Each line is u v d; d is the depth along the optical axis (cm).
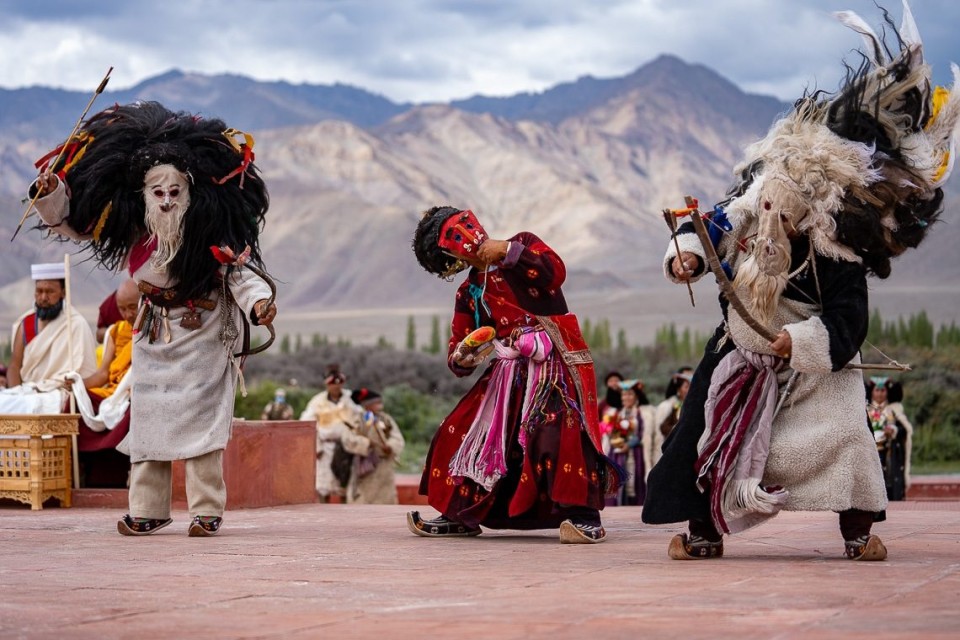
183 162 732
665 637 371
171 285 751
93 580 521
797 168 561
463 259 722
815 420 564
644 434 1549
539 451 700
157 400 750
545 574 531
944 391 4316
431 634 382
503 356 719
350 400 1698
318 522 866
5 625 408
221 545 680
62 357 1045
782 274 564
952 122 589
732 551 635
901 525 792
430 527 739
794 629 379
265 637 382
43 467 981
